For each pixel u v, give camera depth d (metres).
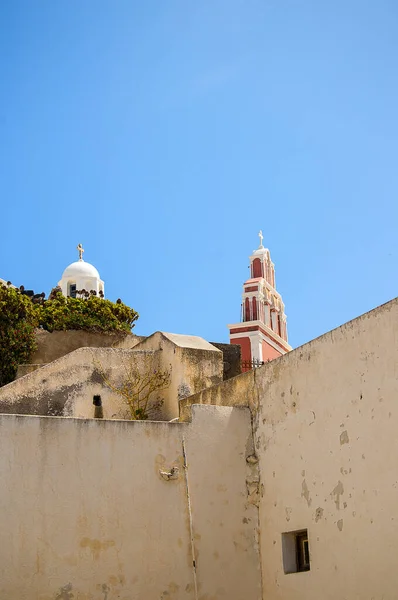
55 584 13.80
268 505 15.27
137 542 14.55
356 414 13.36
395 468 12.37
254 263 35.09
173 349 20.45
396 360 12.71
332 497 13.62
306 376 14.74
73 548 14.09
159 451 15.21
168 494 15.02
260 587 15.12
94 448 14.75
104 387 20.73
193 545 14.91
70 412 20.28
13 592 13.54
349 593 12.92
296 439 14.76
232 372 23.69
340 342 14.01
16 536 13.80
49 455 14.41
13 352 24.39
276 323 34.69
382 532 12.42
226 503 15.43
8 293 24.78
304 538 14.73
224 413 15.98
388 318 13.00
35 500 14.09
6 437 14.23
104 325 26.67
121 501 14.65
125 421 15.12
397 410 12.52
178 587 14.59
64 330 26.05
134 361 21.08
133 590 14.28
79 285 37.72
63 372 20.61
